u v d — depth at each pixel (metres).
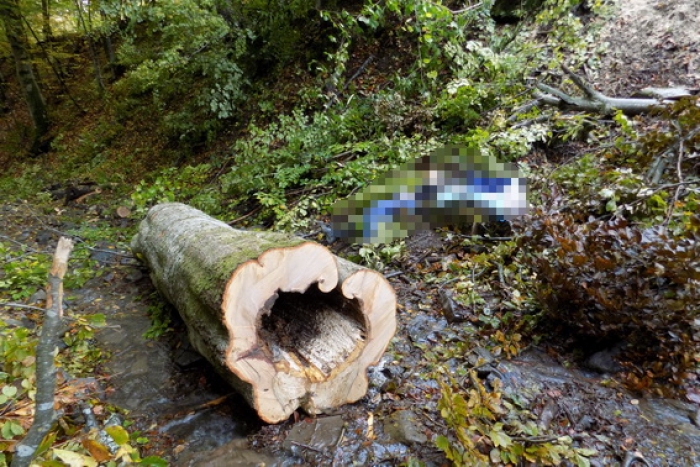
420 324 3.18
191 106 8.38
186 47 7.13
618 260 2.51
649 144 3.71
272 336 2.51
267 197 5.14
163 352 3.26
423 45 6.28
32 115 11.89
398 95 5.61
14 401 2.13
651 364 2.50
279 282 2.21
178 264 2.86
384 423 2.39
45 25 12.27
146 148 9.26
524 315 3.06
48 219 6.46
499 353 2.82
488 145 4.38
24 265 4.11
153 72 7.48
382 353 2.53
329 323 2.58
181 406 2.69
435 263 3.84
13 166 11.34
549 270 2.72
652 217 3.32
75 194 7.77
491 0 6.01
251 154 5.79
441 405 2.10
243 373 2.20
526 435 2.19
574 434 2.24
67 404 2.53
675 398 2.40
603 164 4.20
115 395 2.81
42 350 1.46
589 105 4.79
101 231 5.73
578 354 2.80
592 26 5.84
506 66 5.42
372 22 6.19
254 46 8.20
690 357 2.38
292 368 2.36
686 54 5.02
